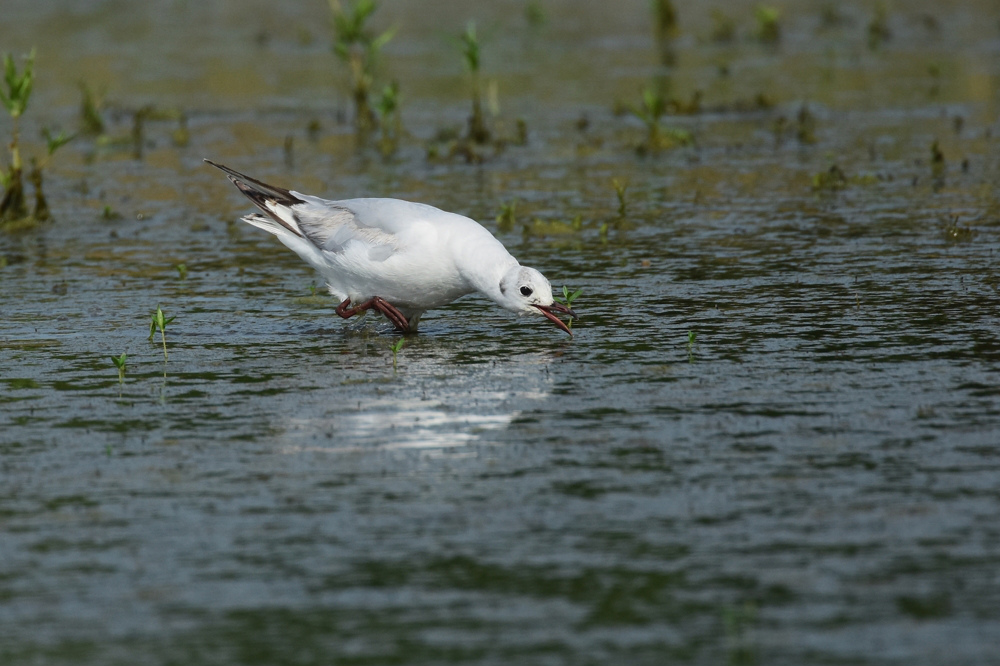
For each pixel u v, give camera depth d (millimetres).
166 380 11672
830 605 7238
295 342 12961
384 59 33562
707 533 8180
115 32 38875
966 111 25469
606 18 40781
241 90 29984
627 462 9406
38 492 9078
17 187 19109
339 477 9234
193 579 7723
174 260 16703
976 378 11078
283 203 13734
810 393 10828
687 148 23297
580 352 12305
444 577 7688
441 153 23469
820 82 29234
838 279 14672
